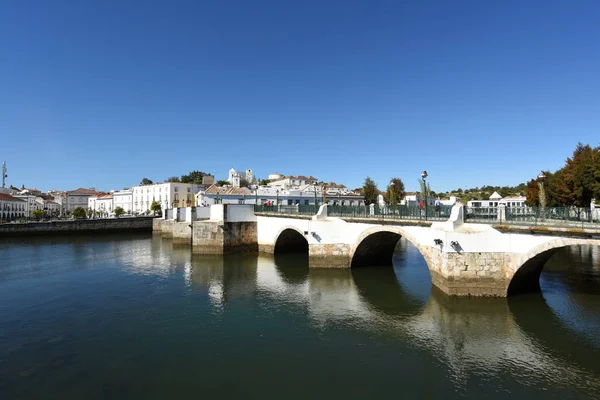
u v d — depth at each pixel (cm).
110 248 4834
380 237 3005
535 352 1484
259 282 2784
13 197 9619
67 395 1205
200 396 1199
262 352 1527
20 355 1507
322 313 2023
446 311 1925
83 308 2133
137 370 1375
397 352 1512
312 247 3152
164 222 6141
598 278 2566
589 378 1286
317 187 8000
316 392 1217
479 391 1213
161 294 2450
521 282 2075
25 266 3484
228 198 6869
